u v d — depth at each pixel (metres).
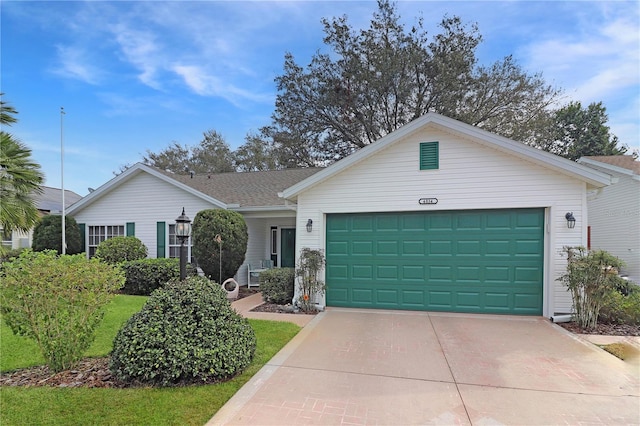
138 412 3.10
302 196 8.12
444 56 17.55
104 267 4.34
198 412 3.13
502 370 4.21
